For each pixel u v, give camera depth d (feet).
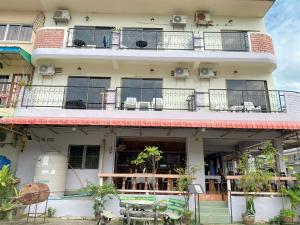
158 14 55.98
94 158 47.26
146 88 48.62
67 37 50.29
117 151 51.96
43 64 50.78
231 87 51.08
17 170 46.06
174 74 50.75
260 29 55.16
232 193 37.88
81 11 55.77
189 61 49.14
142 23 55.31
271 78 51.47
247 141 52.80
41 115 43.34
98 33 54.13
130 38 53.93
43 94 49.65
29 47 53.01
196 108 46.85
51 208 37.91
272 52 49.78
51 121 39.42
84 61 50.52
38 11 55.83
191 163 45.50
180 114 43.91
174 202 32.96
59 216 37.83
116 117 43.50
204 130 42.47
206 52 48.47
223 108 47.34
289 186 38.68
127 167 53.78
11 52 46.70
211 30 54.90
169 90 50.39
